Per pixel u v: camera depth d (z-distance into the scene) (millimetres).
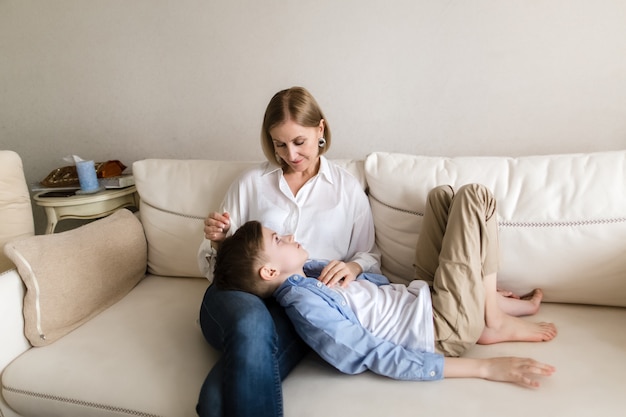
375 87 1688
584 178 1219
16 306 1195
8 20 1998
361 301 1124
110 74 1975
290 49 1731
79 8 1908
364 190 1490
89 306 1341
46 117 2119
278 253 1157
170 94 1933
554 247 1208
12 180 1711
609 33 1431
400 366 980
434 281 1134
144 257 1621
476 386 961
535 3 1458
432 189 1277
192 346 1182
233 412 900
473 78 1583
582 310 1244
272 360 968
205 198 1561
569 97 1523
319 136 1323
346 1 1613
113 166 1925
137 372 1084
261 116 1854
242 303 1049
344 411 917
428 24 1563
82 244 1375
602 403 875
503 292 1264
